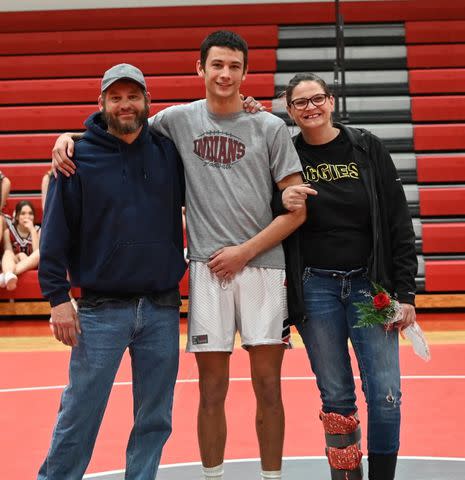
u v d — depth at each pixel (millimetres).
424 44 11023
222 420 3689
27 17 11453
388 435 3527
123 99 3346
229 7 11336
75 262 3455
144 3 11484
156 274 3396
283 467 4285
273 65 10914
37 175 10125
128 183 3379
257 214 3588
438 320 8648
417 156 9961
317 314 3588
